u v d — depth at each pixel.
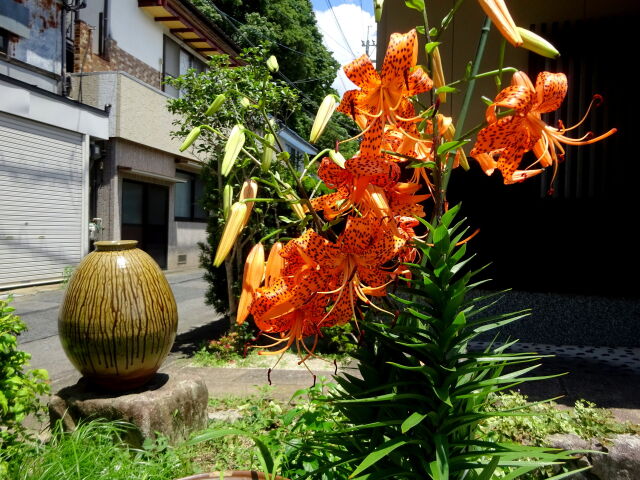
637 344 5.53
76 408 3.03
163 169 13.51
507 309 5.86
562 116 5.39
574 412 2.96
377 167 1.14
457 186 5.86
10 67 9.46
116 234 11.56
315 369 4.88
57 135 10.08
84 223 10.84
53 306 8.09
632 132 5.23
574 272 5.63
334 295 1.24
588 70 5.32
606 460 2.31
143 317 3.06
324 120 1.30
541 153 1.21
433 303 1.29
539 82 1.15
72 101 10.14
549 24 5.49
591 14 5.40
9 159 9.07
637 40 5.20
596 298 5.63
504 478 1.39
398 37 1.15
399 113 1.28
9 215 9.13
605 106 5.29
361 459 1.40
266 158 1.36
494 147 1.18
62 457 2.34
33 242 9.66
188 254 15.48
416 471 1.39
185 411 3.25
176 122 6.26
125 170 11.73
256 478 1.57
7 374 2.68
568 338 5.70
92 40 11.66
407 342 1.31
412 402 1.33
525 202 5.69
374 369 1.40
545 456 1.24
